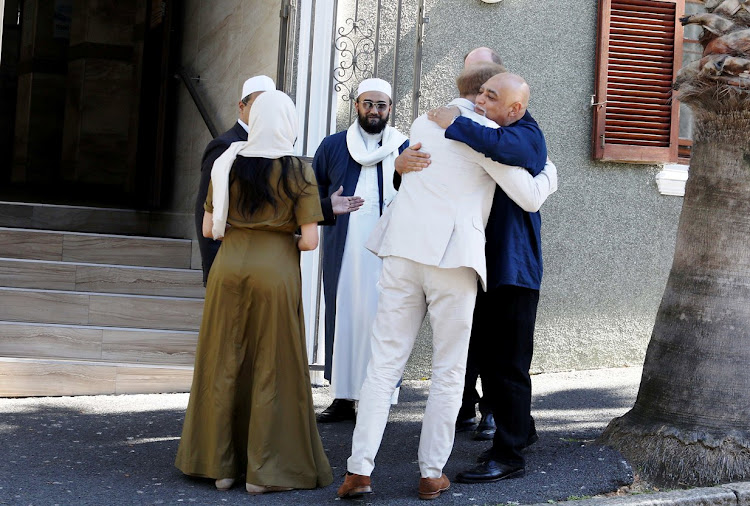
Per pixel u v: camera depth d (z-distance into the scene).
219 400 4.06
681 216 4.86
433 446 3.98
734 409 4.53
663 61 7.40
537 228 4.30
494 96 4.01
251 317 4.08
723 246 4.65
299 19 6.54
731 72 4.50
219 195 4.09
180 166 8.60
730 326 4.60
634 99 7.32
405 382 6.76
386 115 5.48
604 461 4.53
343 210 4.28
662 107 7.38
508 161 3.86
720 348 4.59
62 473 4.22
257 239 4.10
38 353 6.20
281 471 4.05
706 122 4.73
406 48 6.81
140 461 4.48
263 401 4.04
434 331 4.01
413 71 6.80
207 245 4.74
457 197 3.93
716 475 4.39
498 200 4.27
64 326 6.26
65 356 6.24
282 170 4.07
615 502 4.01
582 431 5.22
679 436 4.52
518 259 4.20
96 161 10.77
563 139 7.23
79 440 4.82
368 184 5.47
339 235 5.45
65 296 6.48
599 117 7.21
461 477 4.23
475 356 4.61
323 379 6.53
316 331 6.48
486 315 4.36
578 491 4.18
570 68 7.23
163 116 9.07
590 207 7.29
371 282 5.39
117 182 10.80
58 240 7.13
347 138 5.51
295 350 4.08
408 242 3.94
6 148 11.27
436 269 3.90
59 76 11.05
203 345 4.12
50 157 11.04
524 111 4.08
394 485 4.23
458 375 3.99
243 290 4.06
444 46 6.92
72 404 5.68
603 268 7.32
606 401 6.16
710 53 4.64
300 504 3.90
